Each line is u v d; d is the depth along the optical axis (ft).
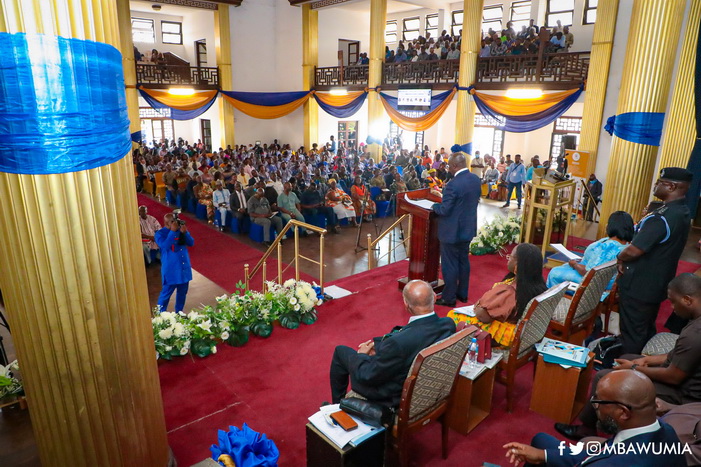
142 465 8.31
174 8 66.44
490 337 10.88
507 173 45.91
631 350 12.67
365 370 9.18
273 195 36.63
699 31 22.61
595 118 33.42
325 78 61.87
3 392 11.78
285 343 15.10
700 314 9.54
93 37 6.43
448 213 16.16
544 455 7.78
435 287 18.34
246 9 62.69
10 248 6.56
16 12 5.80
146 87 56.80
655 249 11.91
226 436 7.91
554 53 39.68
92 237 6.82
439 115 47.88
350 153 63.93
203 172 45.98
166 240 18.69
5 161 6.18
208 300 23.66
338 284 20.58
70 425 7.36
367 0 60.03
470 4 43.45
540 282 11.19
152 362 8.65
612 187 23.48
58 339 6.93
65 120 6.25
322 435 8.21
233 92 60.59
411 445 10.47
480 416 11.16
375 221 39.83
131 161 7.74
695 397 9.00
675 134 26.23
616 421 6.26
